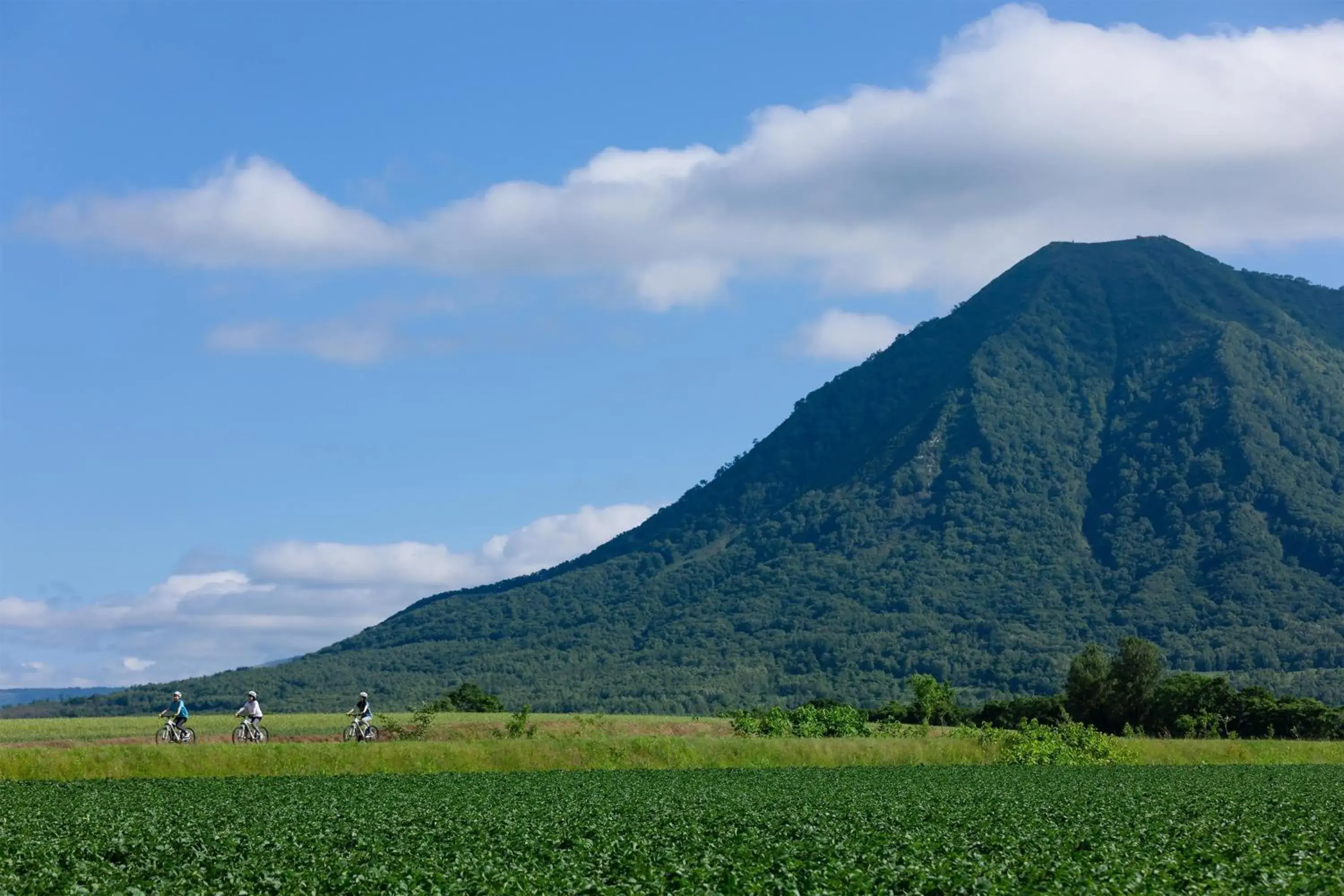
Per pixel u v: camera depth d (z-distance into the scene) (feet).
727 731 350.43
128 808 173.47
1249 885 115.85
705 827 155.63
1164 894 110.83
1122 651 522.47
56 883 117.08
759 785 215.31
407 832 148.46
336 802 181.88
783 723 346.13
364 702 266.16
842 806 181.57
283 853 133.49
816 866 124.36
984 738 297.12
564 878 119.24
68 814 164.35
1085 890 111.86
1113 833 149.18
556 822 161.07
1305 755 309.22
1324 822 163.43
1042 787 216.95
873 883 116.26
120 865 129.39
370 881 116.98
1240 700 488.02
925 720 506.89
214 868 124.36
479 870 122.83
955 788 214.48
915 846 135.23
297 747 238.27
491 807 177.99
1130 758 299.58
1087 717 520.01
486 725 297.74
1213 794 205.57
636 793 199.72
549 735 280.51
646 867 123.24
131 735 279.90
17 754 222.48
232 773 229.86
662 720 402.11
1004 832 150.10
